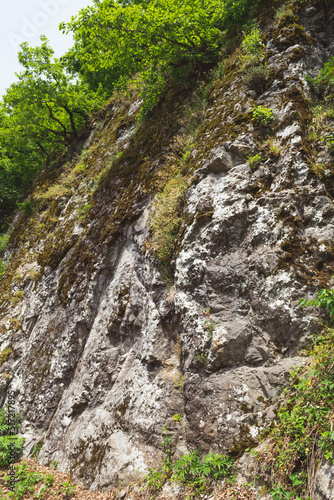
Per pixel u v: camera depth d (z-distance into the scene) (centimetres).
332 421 281
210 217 475
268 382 363
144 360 503
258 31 604
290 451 295
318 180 428
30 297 954
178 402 433
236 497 309
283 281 392
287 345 374
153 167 713
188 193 536
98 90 1378
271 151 469
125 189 771
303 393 322
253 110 521
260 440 337
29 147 1581
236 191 470
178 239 517
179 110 758
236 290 426
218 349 402
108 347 602
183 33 712
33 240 1197
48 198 1300
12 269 1217
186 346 440
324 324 364
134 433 455
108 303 651
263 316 397
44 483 520
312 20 596
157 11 682
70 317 736
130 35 730
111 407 518
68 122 1484
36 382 734
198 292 453
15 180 1866
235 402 371
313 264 389
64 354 701
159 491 377
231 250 447
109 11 700
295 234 406
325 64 529
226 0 739
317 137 457
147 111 895
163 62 796
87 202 954
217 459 346
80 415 585
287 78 518
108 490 432
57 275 867
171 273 541
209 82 717
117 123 1111
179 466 375
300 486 276
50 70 1282
